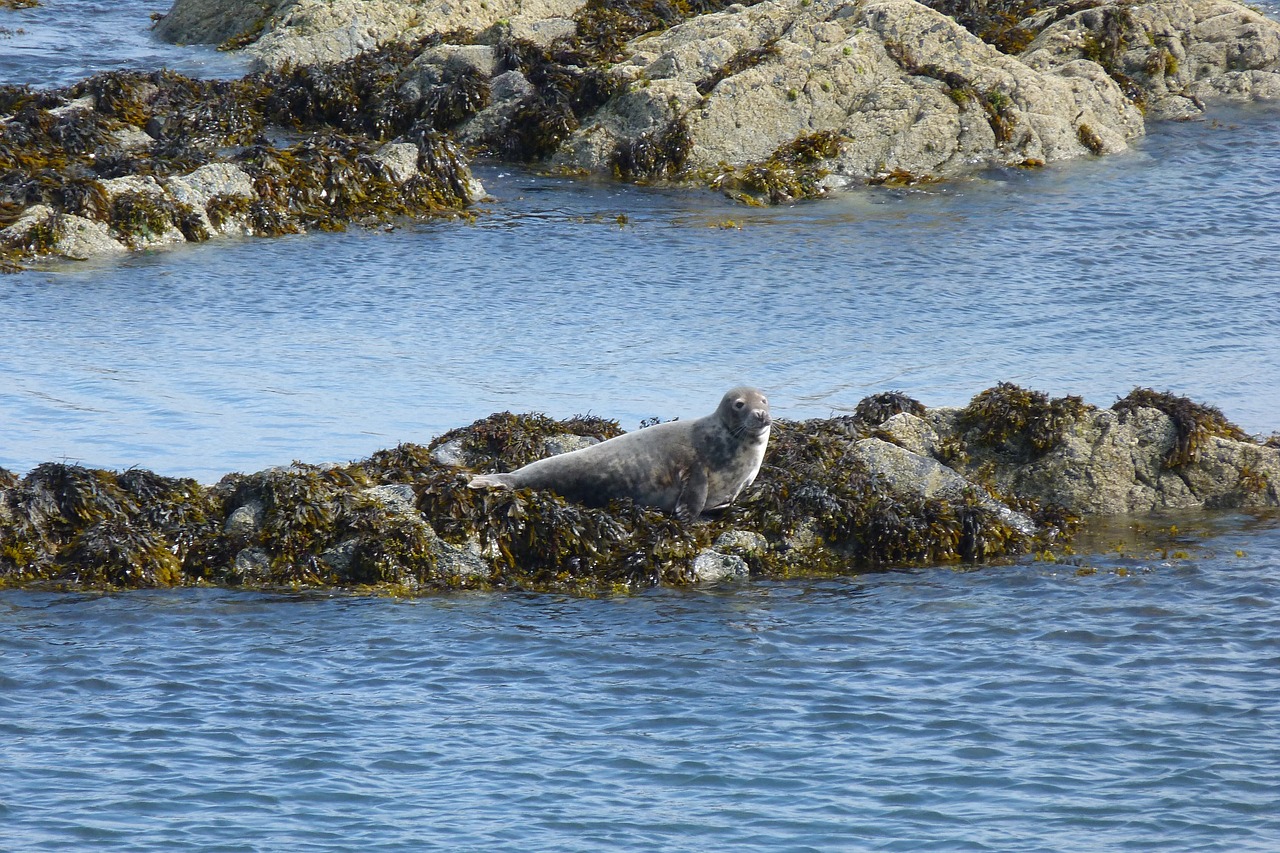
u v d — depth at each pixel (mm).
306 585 56625
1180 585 56312
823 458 65062
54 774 40438
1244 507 67438
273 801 39156
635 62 141375
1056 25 155500
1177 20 157125
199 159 121875
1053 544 62062
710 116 129625
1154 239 108312
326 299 93562
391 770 41000
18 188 109688
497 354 82625
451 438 66750
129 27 193000
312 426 71125
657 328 87750
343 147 120812
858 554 60344
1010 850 36750
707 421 60125
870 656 49219
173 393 75500
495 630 51750
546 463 60688
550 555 58031
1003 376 78750
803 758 41719
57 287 95625
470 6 165625
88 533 57219
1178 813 38344
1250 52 156000
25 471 64438
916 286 96750
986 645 50125
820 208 119312
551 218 115375
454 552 57594
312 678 47219
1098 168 130750
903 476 64375
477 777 40594
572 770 41031
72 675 47188
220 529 58594
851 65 134000
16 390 75500
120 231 106562
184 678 47094
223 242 108250
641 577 57312
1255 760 41156
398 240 108875
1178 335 86500
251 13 177500
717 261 102812
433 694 46094
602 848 37000
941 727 43594
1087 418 68562
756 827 37969
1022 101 134750
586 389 76562
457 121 138250
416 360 81500
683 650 49812
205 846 36875
